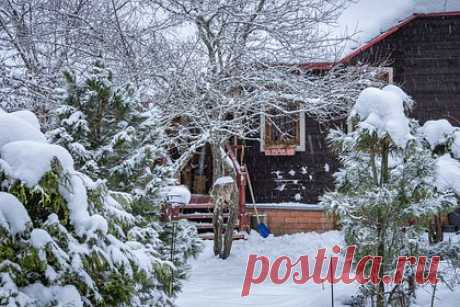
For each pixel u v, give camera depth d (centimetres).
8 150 314
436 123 661
